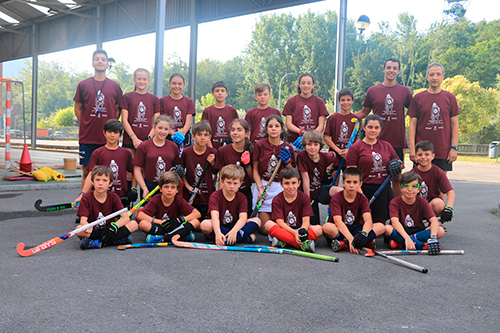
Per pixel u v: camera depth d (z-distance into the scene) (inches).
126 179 205.2
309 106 228.2
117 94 239.9
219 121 238.8
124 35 711.1
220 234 165.2
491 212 259.3
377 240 188.7
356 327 94.0
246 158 188.5
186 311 100.3
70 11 726.5
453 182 474.3
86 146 234.8
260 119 227.1
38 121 3432.6
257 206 183.5
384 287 120.6
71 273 125.6
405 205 171.9
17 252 148.6
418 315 101.5
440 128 212.4
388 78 219.1
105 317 95.9
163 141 201.0
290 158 188.9
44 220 209.8
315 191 201.2
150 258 144.2
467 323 97.7
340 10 466.3
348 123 223.6
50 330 89.1
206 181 197.8
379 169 187.0
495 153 1032.8
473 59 1619.1
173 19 649.0
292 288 117.5
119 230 158.9
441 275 133.3
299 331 91.4
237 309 102.1
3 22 866.8
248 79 2309.3
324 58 2038.6
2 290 110.7
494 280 129.3
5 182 332.2
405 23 1728.6
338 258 147.9
